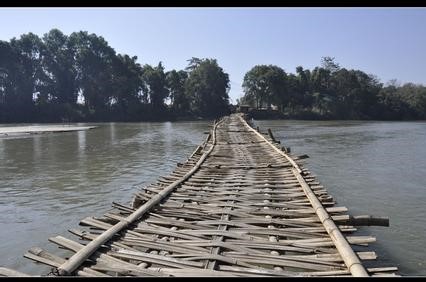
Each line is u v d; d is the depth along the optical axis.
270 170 14.19
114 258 5.99
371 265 8.74
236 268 5.69
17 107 77.31
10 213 12.73
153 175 19.38
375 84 105.88
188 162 16.09
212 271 5.55
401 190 15.85
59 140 38.06
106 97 86.69
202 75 93.75
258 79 94.69
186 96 93.25
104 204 13.75
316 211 8.30
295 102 96.19
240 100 106.12
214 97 93.38
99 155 27.19
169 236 7.14
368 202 14.02
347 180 17.98
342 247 6.05
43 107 79.06
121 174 19.69
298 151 29.12
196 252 6.29
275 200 9.88
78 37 85.69
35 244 9.95
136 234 7.10
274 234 7.19
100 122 81.50
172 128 58.62
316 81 99.25
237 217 8.34
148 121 85.69
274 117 92.94
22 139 39.00
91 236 7.01
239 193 10.49
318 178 18.52
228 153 19.31
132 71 90.25
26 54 80.81
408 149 30.16
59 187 16.59
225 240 6.90
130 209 8.93
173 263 5.88
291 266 5.84
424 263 8.82
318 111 96.19
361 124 71.81
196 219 8.26
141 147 32.22
